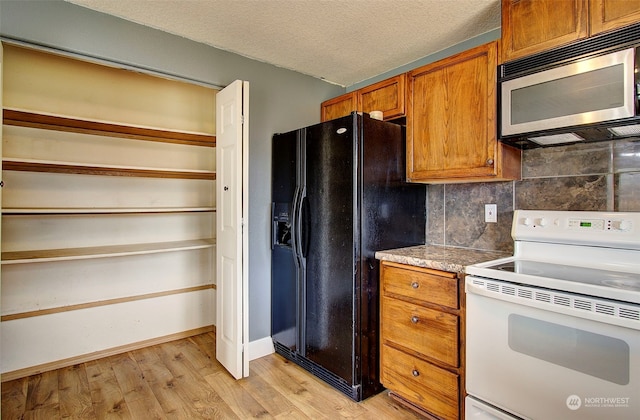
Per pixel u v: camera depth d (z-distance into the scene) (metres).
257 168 2.60
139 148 2.92
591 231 1.55
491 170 1.80
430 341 1.78
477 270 1.53
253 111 2.57
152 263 2.96
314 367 2.30
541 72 1.57
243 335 2.24
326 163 2.18
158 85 2.97
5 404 1.99
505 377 1.41
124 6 1.88
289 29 2.12
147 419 1.85
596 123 1.39
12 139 2.38
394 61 2.60
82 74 2.62
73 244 2.62
